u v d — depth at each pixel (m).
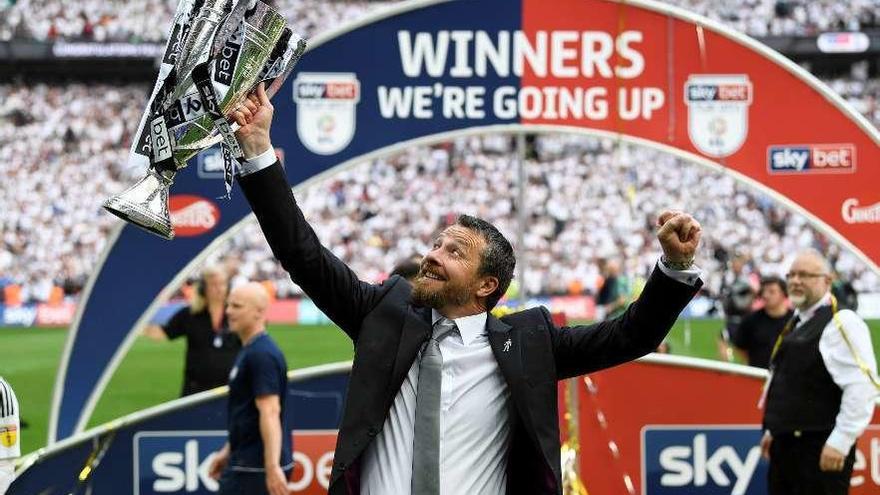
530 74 23.06
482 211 105.75
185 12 9.61
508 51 23.06
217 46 9.55
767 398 19.81
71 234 104.31
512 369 10.27
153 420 21.16
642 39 23.11
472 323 10.66
